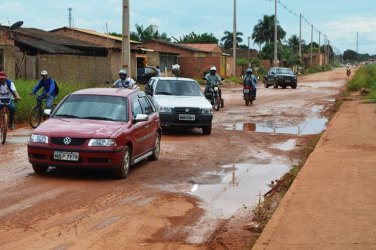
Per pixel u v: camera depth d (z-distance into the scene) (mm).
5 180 9453
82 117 10562
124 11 20797
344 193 8203
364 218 6840
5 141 13867
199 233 6859
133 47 49438
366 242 5926
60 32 49781
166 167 11305
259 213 7656
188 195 8883
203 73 58375
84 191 8828
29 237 6391
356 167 10320
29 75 30203
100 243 6281
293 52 113812
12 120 14492
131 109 10789
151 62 53750
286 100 31578
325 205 7527
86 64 33844
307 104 28562
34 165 9859
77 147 9477
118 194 8719
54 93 17016
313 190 8469
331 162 10922
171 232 6855
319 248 5770
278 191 9211
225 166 11578
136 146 10609
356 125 17328
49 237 6418
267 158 12641
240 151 13602
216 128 18500
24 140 14344
